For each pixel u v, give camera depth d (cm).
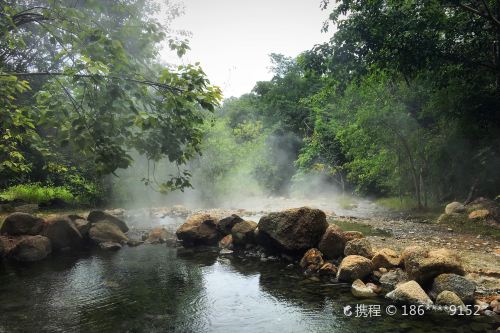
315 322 496
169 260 856
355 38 1405
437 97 1480
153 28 546
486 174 1517
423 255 628
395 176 1917
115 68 470
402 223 1302
